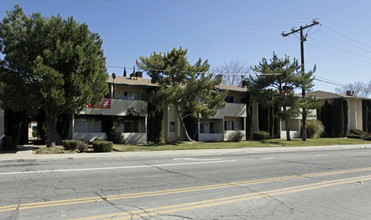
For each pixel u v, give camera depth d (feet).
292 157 54.65
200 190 24.52
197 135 102.73
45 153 54.44
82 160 46.93
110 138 85.20
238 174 33.40
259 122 123.24
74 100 60.90
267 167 39.73
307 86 103.40
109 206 19.17
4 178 28.32
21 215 17.02
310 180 30.22
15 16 60.44
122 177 30.01
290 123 136.46
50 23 59.47
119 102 87.04
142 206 19.31
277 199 22.03
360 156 58.49
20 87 57.67
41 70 55.01
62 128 79.05
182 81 88.74
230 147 79.25
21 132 74.90
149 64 85.15
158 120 93.76
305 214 18.52
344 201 21.93
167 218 16.96
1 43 60.29
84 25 63.67
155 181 28.22
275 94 106.93
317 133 130.72
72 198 21.11
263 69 106.83
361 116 152.05
